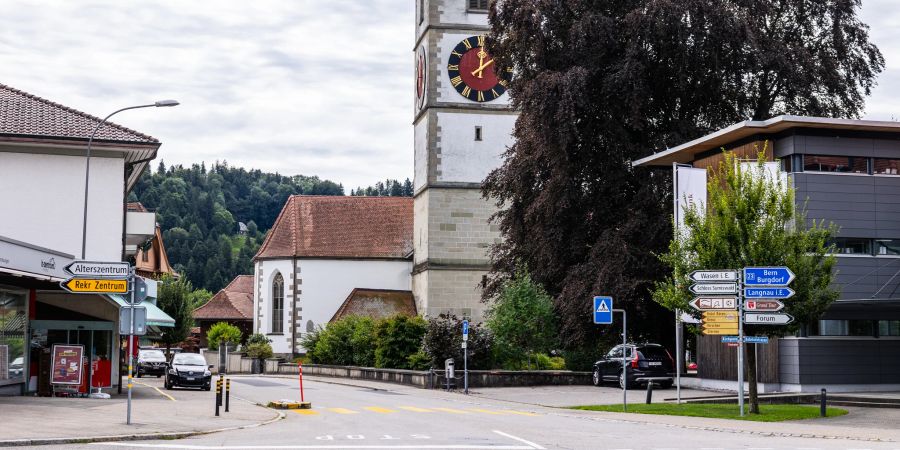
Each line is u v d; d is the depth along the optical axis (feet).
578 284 138.00
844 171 114.32
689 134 140.97
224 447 57.62
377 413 92.02
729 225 87.81
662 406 96.27
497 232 201.57
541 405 105.60
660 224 135.85
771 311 84.12
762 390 116.26
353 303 226.58
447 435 66.90
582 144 146.92
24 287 107.96
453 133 200.85
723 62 141.38
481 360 147.43
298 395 123.34
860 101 156.66
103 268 73.26
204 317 288.10
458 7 200.75
